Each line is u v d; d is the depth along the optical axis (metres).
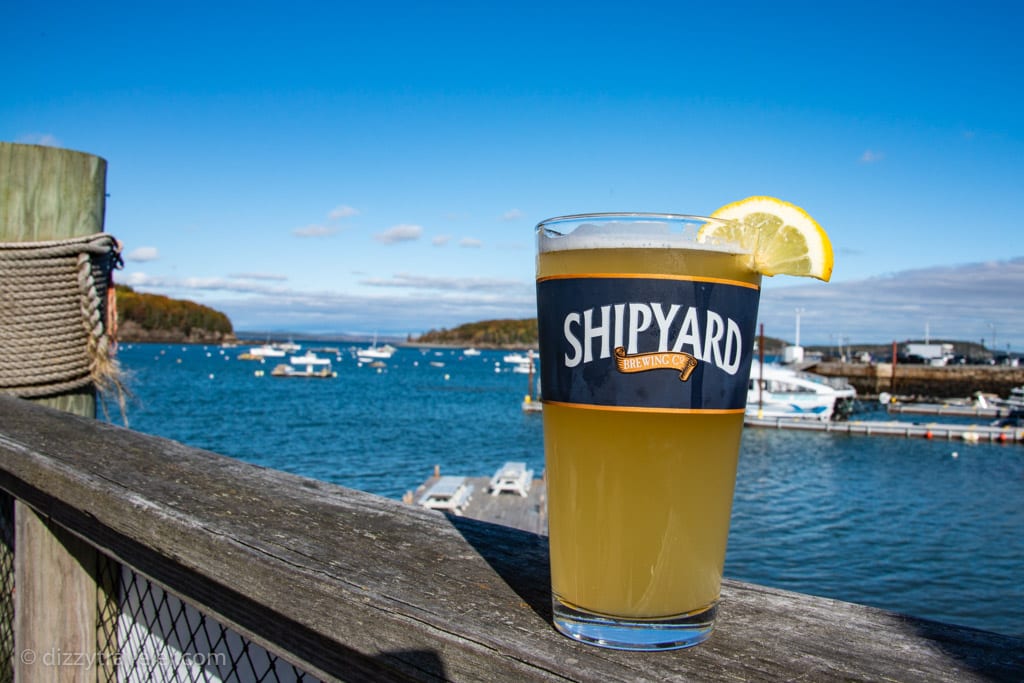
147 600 1.67
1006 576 17.27
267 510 1.40
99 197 3.14
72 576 1.74
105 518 1.47
